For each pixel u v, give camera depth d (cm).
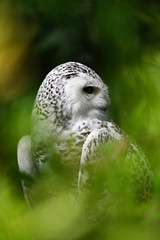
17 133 523
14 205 511
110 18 520
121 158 533
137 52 523
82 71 565
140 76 525
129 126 524
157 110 524
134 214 470
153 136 522
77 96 564
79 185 558
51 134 566
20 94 554
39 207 510
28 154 572
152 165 519
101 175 512
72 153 566
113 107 535
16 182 512
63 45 589
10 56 578
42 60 595
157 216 449
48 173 519
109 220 473
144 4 524
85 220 507
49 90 566
